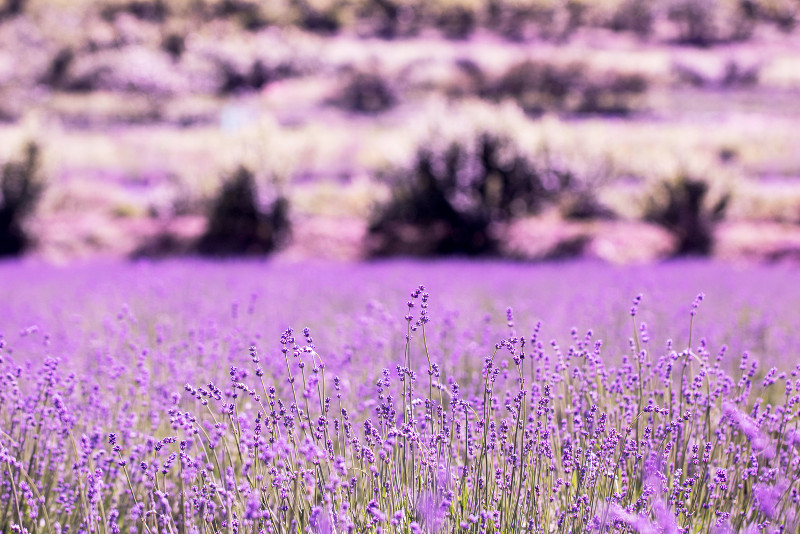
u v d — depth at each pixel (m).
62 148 28.52
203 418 4.12
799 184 25.06
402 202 20.64
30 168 21.23
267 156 21.14
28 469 3.52
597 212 21.84
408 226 21.09
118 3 62.09
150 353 5.30
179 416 3.00
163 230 21.75
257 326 6.87
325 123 35.03
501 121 20.30
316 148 28.69
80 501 3.37
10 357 4.34
